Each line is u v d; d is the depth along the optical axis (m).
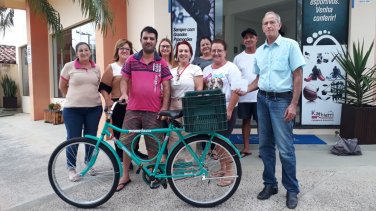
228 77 3.03
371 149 4.21
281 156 2.58
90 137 2.63
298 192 2.61
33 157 4.38
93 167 2.75
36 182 3.30
